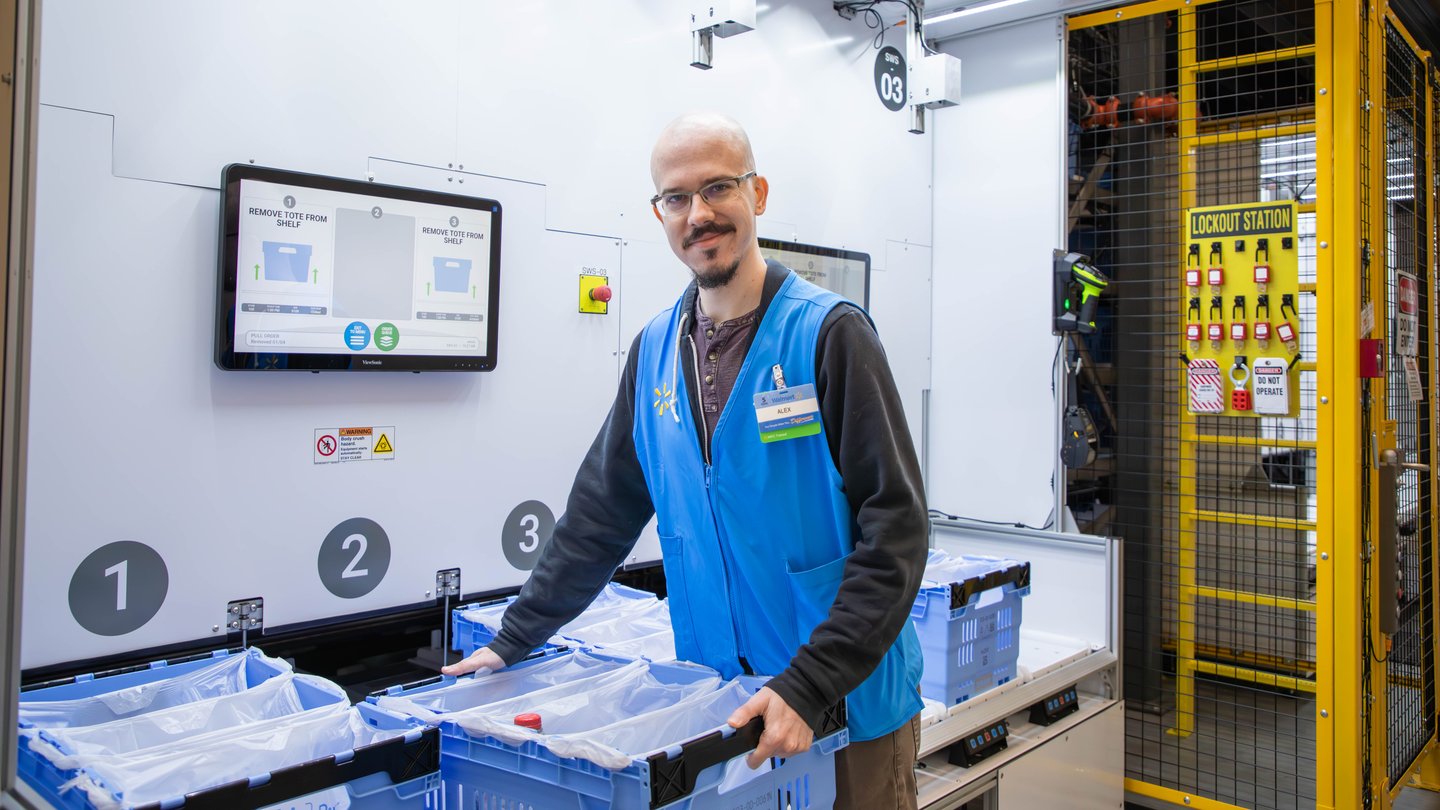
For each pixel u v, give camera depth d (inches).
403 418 89.9
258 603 81.0
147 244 74.2
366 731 54.1
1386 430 133.2
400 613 90.6
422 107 90.3
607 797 48.8
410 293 87.5
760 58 125.6
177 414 76.2
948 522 152.9
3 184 41.6
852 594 56.7
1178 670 151.5
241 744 50.8
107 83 71.8
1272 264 128.0
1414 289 148.4
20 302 42.6
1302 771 141.6
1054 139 142.4
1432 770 157.0
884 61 145.3
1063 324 137.9
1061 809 119.6
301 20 82.2
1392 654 144.9
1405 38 144.9
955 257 153.2
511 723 56.3
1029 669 120.5
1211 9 137.6
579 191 104.0
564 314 102.9
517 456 99.1
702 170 59.7
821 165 135.0
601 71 106.0
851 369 60.4
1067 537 139.4
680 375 67.1
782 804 57.6
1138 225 146.8
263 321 78.6
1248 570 176.7
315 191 81.0
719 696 61.9
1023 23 145.4
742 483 64.1
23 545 43.4
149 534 75.0
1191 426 143.0
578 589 72.4
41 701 59.3
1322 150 120.5
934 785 100.6
